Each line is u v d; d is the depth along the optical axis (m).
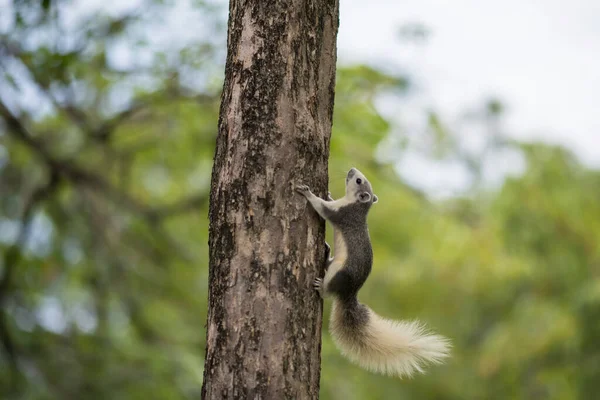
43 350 16.23
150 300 18.12
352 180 7.33
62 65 12.00
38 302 17.84
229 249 5.75
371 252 7.19
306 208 5.90
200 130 15.12
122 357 15.96
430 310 24.00
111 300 18.08
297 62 6.03
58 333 16.86
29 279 17.34
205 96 13.71
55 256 17.39
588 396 18.72
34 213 16.94
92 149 16.80
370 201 7.22
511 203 20.16
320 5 6.22
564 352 19.86
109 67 13.48
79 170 15.66
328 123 6.20
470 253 21.22
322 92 6.16
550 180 20.00
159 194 20.39
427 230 21.81
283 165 5.87
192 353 16.88
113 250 17.81
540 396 21.47
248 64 5.99
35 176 18.73
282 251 5.75
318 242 5.97
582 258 20.16
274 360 5.57
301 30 6.07
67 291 18.28
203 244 19.81
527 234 20.16
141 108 14.41
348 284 6.98
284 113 5.93
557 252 20.20
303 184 5.92
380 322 7.20
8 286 15.98
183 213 17.64
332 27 6.31
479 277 21.56
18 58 12.09
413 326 7.24
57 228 17.62
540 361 20.55
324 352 15.88
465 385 24.55
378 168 14.77
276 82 5.95
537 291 20.88
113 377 15.57
